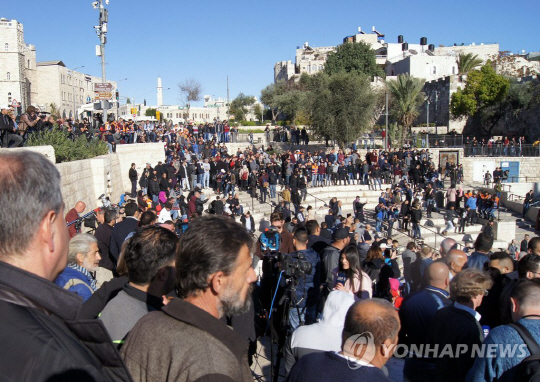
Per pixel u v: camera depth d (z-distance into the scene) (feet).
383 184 97.76
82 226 30.83
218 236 7.10
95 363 4.63
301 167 93.66
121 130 93.40
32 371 4.09
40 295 4.65
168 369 6.19
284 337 17.28
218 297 7.10
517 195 104.17
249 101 281.13
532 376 9.19
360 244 29.40
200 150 104.12
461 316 12.05
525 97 146.72
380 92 166.71
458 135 146.92
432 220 84.28
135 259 9.76
